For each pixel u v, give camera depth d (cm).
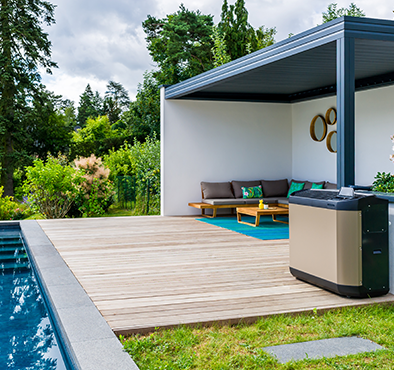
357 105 884
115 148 2281
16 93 1927
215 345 286
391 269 394
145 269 492
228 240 681
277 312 340
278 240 681
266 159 1083
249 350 279
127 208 1270
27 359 309
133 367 241
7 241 821
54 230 795
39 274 496
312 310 347
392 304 371
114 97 4581
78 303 362
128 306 358
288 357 269
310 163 1041
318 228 399
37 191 1041
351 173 419
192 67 2031
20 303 449
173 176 1003
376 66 708
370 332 309
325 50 586
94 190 1074
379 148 828
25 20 1880
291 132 1105
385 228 377
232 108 1044
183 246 632
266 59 580
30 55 1905
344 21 423
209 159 1030
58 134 2228
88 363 246
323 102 985
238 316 330
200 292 400
